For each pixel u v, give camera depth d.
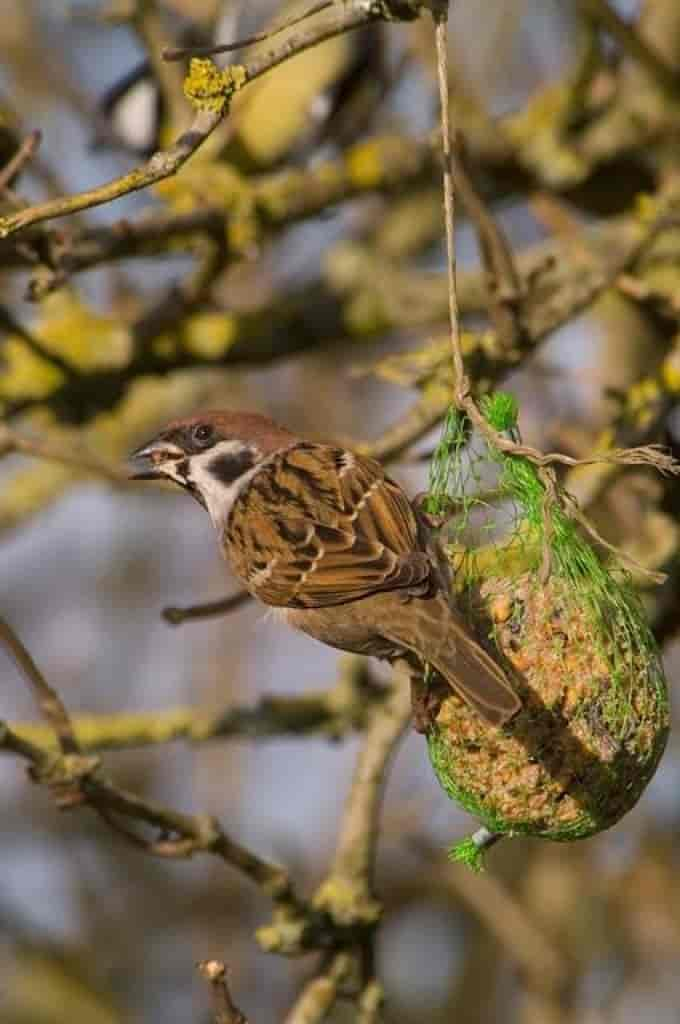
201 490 8.33
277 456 8.08
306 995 8.75
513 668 6.64
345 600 7.22
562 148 11.62
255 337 11.54
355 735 10.04
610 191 11.95
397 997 12.49
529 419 11.96
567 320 9.25
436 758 6.82
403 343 13.09
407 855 12.95
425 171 11.02
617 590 6.98
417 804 12.09
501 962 12.46
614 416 9.22
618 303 11.50
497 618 6.75
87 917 12.66
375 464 7.92
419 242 12.86
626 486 9.63
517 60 12.49
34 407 11.26
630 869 12.34
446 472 7.45
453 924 12.79
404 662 7.19
